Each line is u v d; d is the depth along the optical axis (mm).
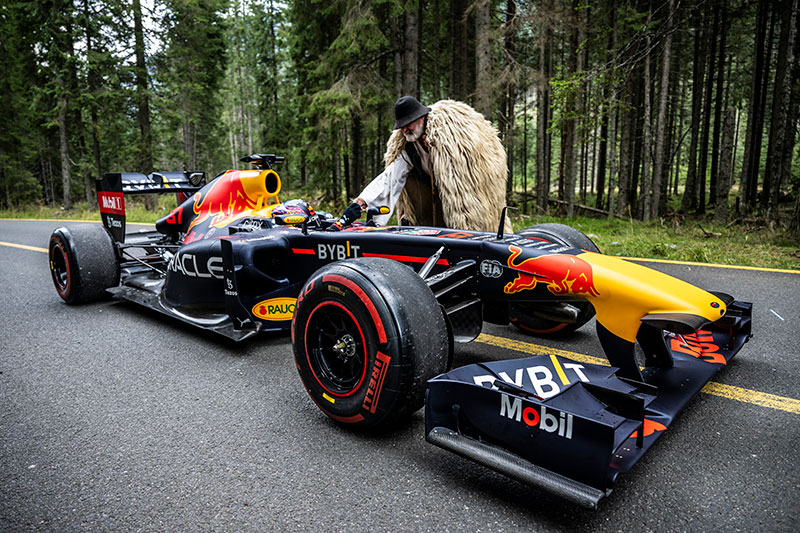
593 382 2033
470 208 3227
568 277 2295
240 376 3025
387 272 2176
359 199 3342
